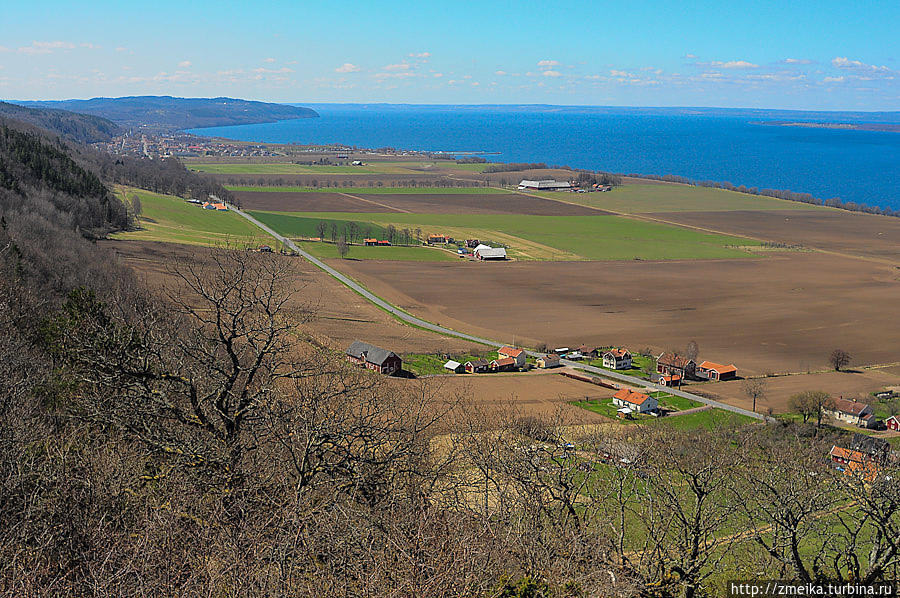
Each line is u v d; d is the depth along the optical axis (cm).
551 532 1569
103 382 1731
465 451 1959
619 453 2270
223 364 1797
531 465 1784
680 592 1512
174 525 1380
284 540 1295
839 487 1742
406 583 1220
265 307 1834
